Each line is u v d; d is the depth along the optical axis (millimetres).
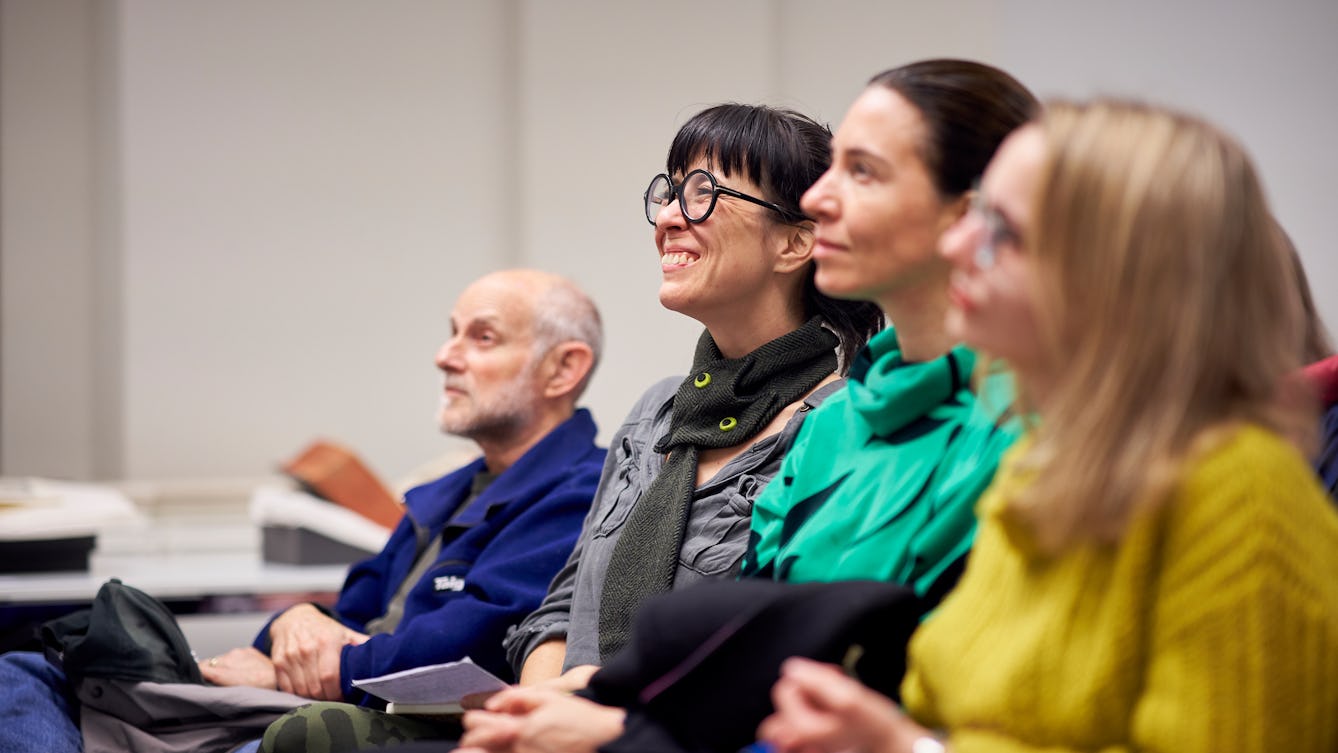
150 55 8156
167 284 8219
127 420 8164
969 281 1685
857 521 2221
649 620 2006
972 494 2129
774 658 1935
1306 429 1622
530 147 8344
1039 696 1630
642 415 3139
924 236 2168
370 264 8500
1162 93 8289
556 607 3043
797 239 2877
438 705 2643
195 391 8250
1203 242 1547
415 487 4125
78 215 8383
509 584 3414
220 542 7242
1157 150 1567
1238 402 1585
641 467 2988
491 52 8625
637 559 2742
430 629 3365
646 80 8398
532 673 2932
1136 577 1569
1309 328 2436
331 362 8445
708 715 1934
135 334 8164
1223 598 1491
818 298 2938
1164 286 1550
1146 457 1537
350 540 5133
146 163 8172
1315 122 8234
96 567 5203
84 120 8383
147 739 3266
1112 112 1614
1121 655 1581
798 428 2723
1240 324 1571
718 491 2748
